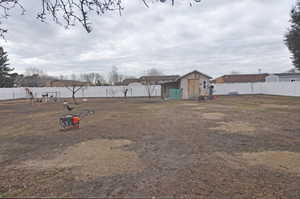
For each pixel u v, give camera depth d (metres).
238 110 12.03
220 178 3.17
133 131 6.85
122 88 33.12
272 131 6.53
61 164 3.92
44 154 4.58
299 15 15.24
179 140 5.57
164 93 27.58
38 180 3.21
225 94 30.33
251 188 2.82
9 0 2.35
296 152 4.43
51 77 63.72
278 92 25.50
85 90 33.53
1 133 7.05
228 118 9.24
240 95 27.78
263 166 3.66
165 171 3.49
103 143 5.41
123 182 3.09
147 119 9.38
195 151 4.59
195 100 21.14
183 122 8.39
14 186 3.02
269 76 41.41
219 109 12.73
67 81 48.09
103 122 8.82
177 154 4.41
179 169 3.57
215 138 5.74
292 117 9.20
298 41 15.96
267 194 2.65
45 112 13.45
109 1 2.64
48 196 2.71
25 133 6.94
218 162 3.89
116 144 5.29
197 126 7.50
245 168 3.57
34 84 46.44
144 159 4.12
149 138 5.86
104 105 17.89
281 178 3.14
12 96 31.61
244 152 4.48
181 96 23.73
